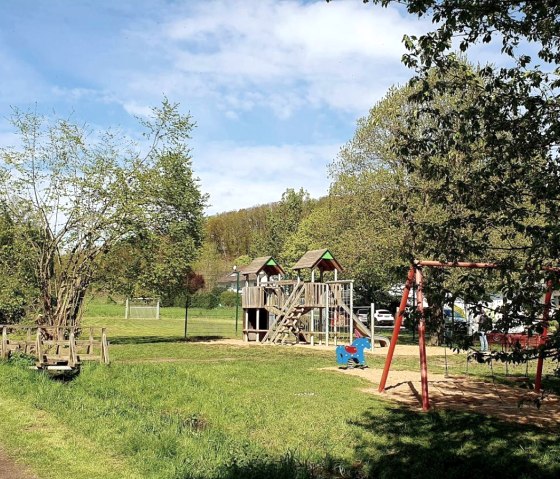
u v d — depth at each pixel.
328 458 7.71
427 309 6.36
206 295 69.06
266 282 30.20
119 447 7.66
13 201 23.61
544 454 7.95
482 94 6.07
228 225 99.19
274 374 15.45
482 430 9.14
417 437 8.77
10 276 23.44
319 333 26.69
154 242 25.61
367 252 26.77
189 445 7.69
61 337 20.84
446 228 6.05
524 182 5.87
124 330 39.12
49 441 8.05
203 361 18.81
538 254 5.09
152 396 12.41
